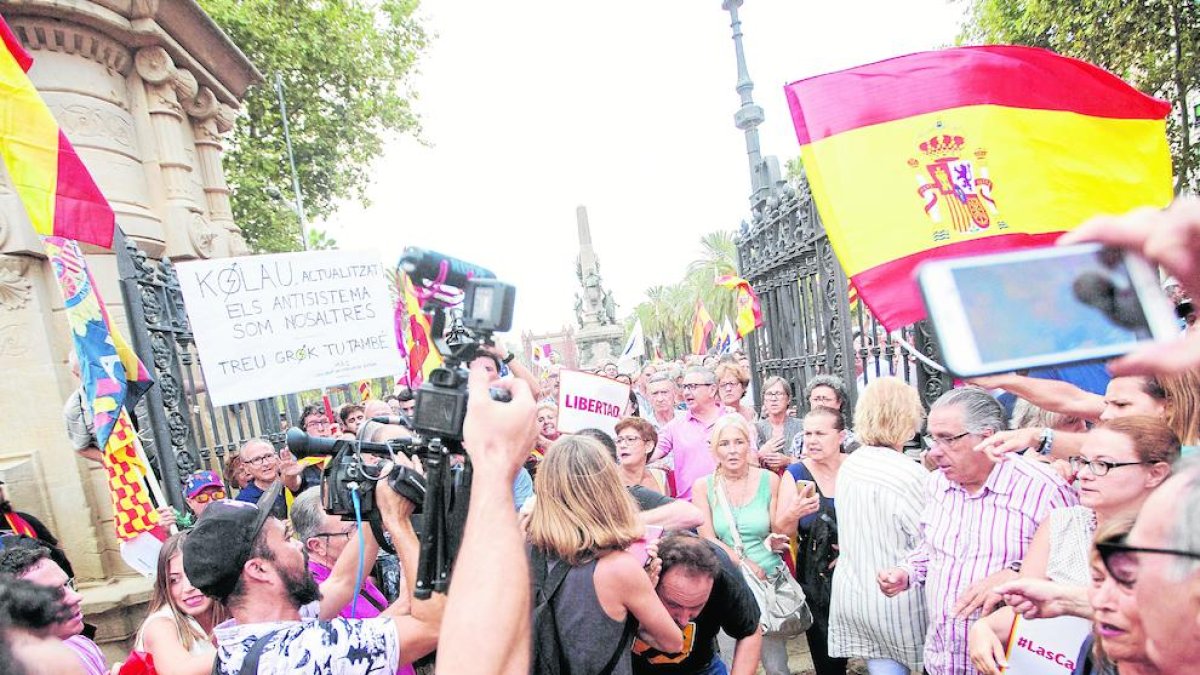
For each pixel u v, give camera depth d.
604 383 4.91
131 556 3.71
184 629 2.39
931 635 2.56
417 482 1.78
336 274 4.57
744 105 7.30
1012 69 3.24
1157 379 1.83
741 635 2.58
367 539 2.48
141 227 5.62
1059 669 1.90
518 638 1.06
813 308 5.59
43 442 4.73
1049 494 2.37
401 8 16.14
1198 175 8.58
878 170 3.20
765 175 7.19
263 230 15.06
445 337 1.36
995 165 3.19
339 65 14.68
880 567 2.88
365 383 9.15
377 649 1.68
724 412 5.05
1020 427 3.01
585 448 2.14
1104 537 1.10
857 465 3.01
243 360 4.23
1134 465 1.69
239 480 4.88
